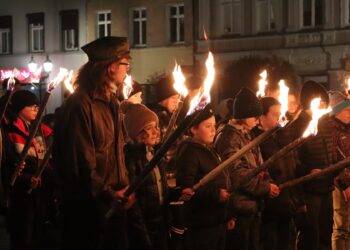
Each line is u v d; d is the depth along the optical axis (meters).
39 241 7.10
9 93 5.24
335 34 24.92
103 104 3.94
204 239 5.16
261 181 5.58
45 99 5.16
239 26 26.98
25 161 6.09
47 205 6.90
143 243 4.45
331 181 6.54
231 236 5.71
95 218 3.85
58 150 3.88
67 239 3.89
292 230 7.29
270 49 26.19
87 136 3.80
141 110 4.66
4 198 5.62
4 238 7.99
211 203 5.13
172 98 6.32
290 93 7.55
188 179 5.04
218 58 27.16
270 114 6.18
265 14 26.47
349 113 6.57
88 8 30.03
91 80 3.90
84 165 3.77
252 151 5.72
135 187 3.73
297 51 25.67
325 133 6.48
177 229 4.82
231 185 5.48
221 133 5.66
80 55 30.06
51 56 30.72
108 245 4.16
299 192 6.38
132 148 4.61
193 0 27.75
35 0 31.16
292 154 6.26
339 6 24.86
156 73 28.58
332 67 25.05
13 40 31.77
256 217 5.89
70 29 30.44
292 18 25.73
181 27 28.36
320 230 6.65
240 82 21.12
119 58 3.96
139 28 29.30
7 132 6.01
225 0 27.19
